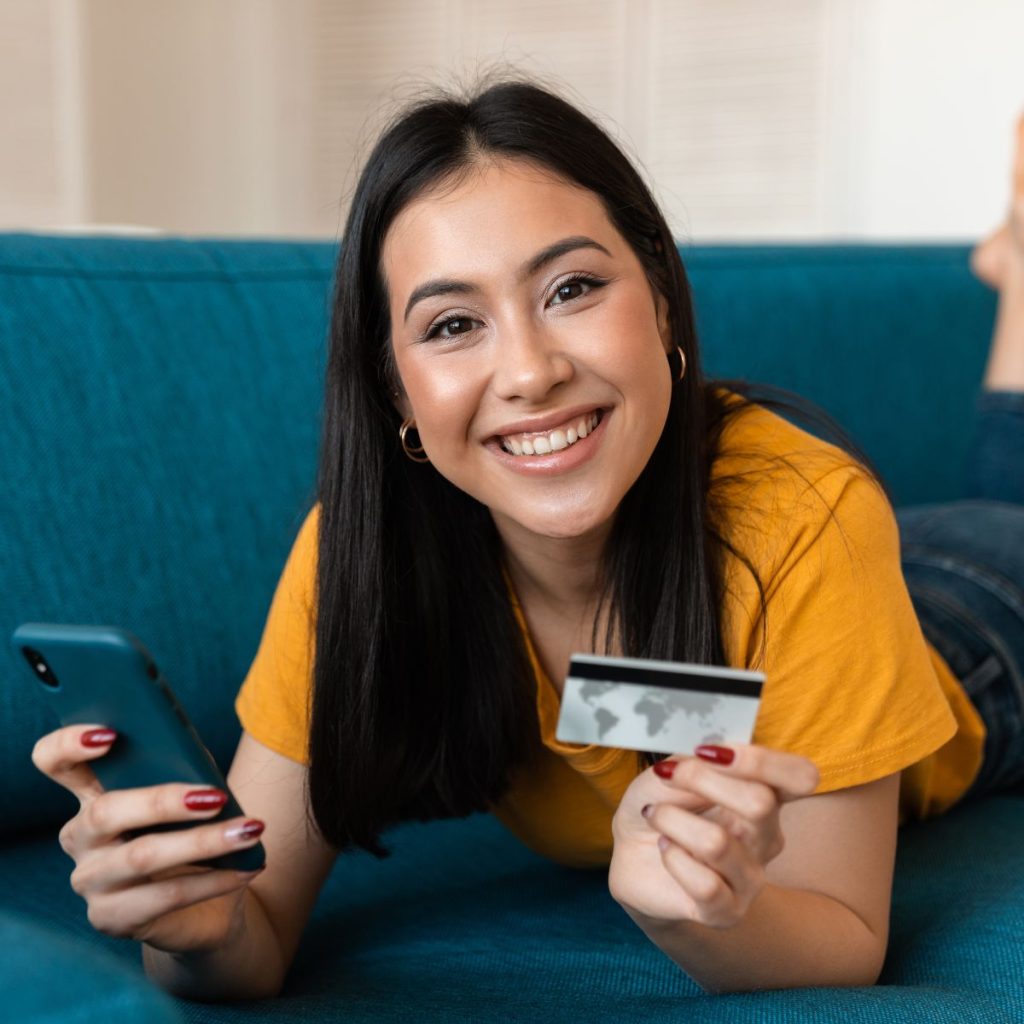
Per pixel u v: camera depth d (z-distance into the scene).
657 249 0.98
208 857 0.83
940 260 2.16
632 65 3.84
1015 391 1.98
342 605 1.04
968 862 1.21
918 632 1.03
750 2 3.66
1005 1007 0.91
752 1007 0.87
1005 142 3.32
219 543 1.38
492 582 1.07
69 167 3.71
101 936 1.10
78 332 1.33
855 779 0.97
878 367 2.02
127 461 1.33
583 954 1.06
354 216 0.97
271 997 1.01
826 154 3.60
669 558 1.00
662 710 0.78
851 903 0.97
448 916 1.17
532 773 1.13
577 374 0.90
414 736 1.09
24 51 3.58
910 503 2.09
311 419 1.47
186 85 4.21
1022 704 1.41
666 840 0.79
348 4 4.21
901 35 3.46
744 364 1.85
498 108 0.93
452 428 0.93
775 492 1.01
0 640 1.23
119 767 0.84
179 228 4.22
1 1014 0.60
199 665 1.35
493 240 0.89
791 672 0.98
